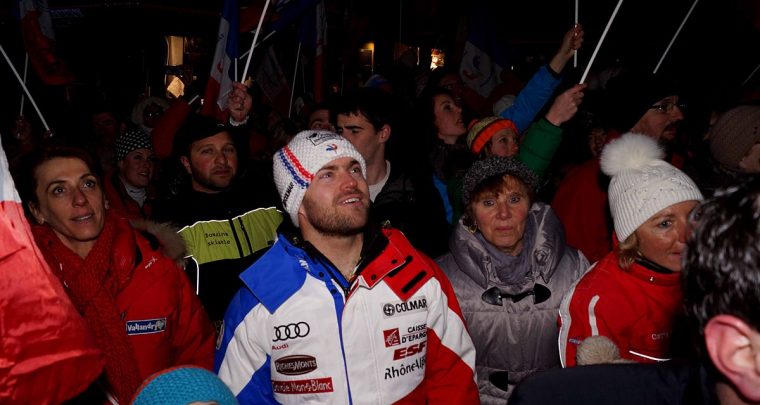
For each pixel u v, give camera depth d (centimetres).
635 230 229
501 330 260
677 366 122
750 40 627
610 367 125
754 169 328
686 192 222
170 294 251
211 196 343
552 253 260
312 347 208
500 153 374
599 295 232
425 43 1130
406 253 222
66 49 991
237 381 215
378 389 211
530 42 1095
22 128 471
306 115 555
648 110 364
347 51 953
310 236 219
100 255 237
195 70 1044
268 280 211
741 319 90
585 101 460
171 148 392
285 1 494
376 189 357
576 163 470
